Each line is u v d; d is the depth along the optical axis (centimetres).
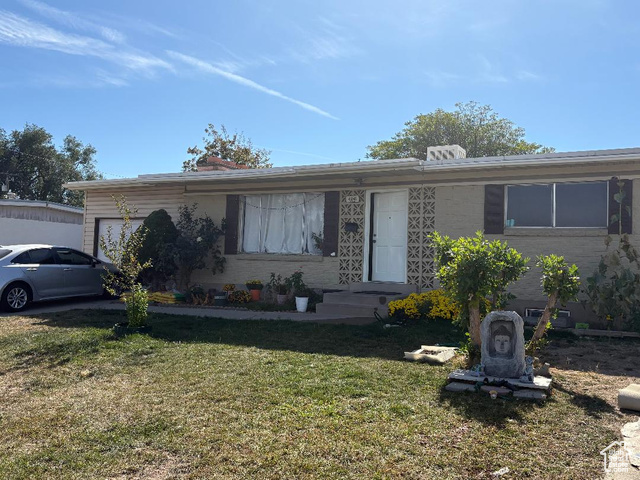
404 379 584
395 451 397
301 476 363
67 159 4062
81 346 754
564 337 851
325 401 512
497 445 405
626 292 876
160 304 1248
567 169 989
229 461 389
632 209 934
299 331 880
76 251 1275
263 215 1339
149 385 583
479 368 571
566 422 452
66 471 384
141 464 391
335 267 1219
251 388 559
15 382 614
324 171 1129
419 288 1114
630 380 590
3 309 1086
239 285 1327
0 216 1841
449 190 1101
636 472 358
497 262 610
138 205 1499
